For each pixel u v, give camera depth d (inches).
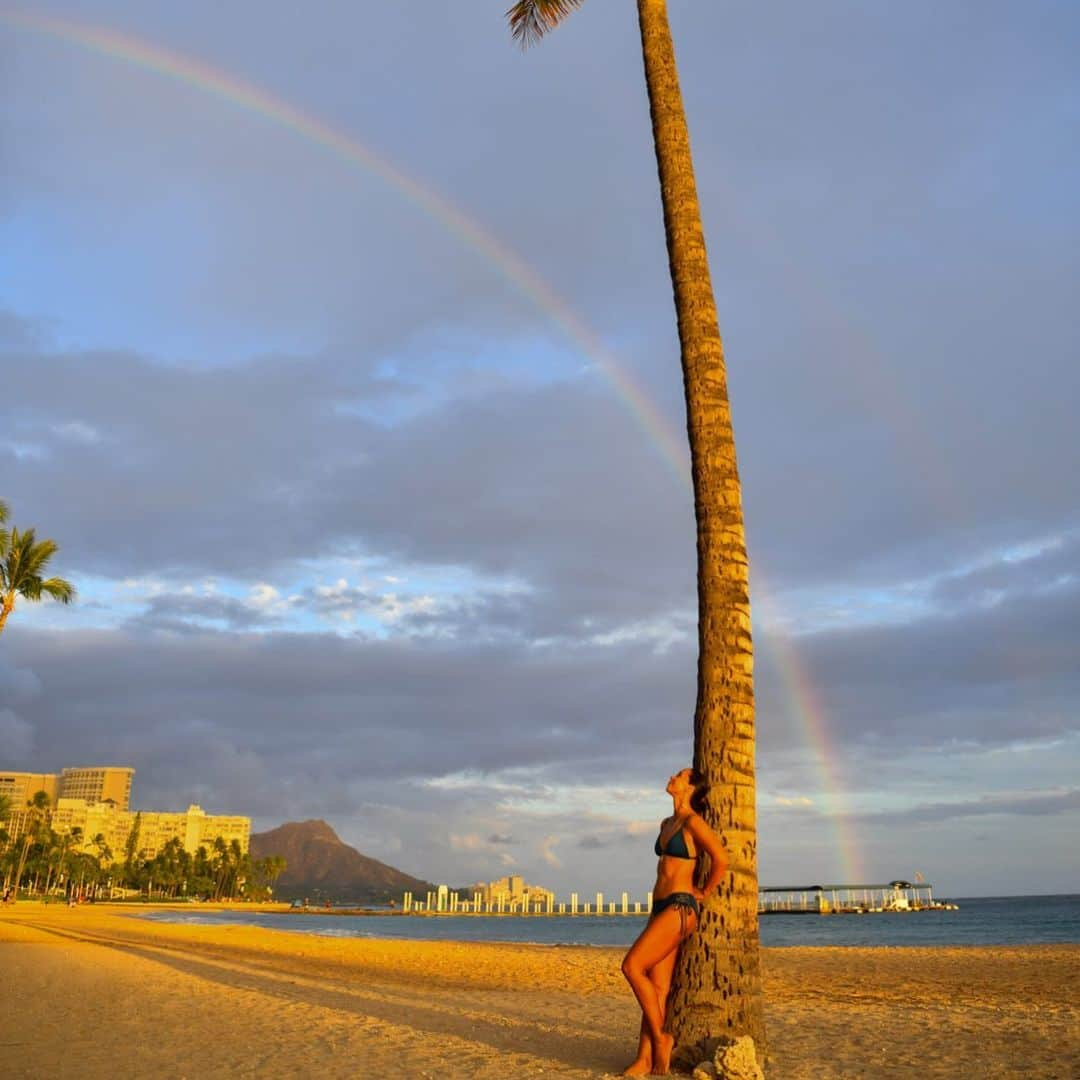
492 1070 304.5
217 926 2652.6
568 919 5502.0
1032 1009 523.2
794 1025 441.7
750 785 323.0
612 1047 356.8
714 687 331.6
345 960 1174.3
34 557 1465.3
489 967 1042.7
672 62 419.2
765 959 1248.8
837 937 2760.8
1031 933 2797.7
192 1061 329.1
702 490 355.3
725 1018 298.5
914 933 2950.3
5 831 6048.2
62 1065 324.2
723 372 371.2
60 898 7130.9
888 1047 362.6
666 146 403.5
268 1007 504.4
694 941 307.1
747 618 340.8
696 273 382.3
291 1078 294.4
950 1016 474.0
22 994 577.0
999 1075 300.2
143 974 745.0
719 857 298.0
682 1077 283.6
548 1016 467.2
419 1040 376.8
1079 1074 301.4
